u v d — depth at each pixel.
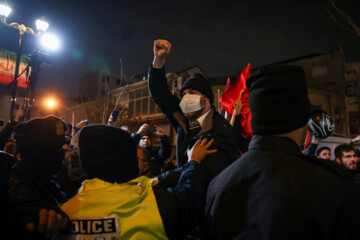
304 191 0.82
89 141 1.22
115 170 1.22
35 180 1.25
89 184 1.20
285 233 0.78
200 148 1.49
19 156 1.38
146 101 19.94
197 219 1.24
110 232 1.07
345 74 24.89
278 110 0.96
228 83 2.71
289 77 0.97
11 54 10.06
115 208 1.11
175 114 2.05
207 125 1.77
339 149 3.66
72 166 2.29
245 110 2.24
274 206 0.82
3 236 1.05
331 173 0.87
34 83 5.17
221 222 0.94
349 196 0.80
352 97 24.44
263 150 0.99
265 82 0.99
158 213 1.14
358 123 23.89
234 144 1.73
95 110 23.30
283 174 0.87
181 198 1.22
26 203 1.09
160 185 1.41
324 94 22.16
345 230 0.77
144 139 3.15
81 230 1.07
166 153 3.25
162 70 2.11
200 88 1.85
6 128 2.36
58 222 1.01
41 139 1.34
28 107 5.05
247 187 0.92
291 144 0.98
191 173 1.33
